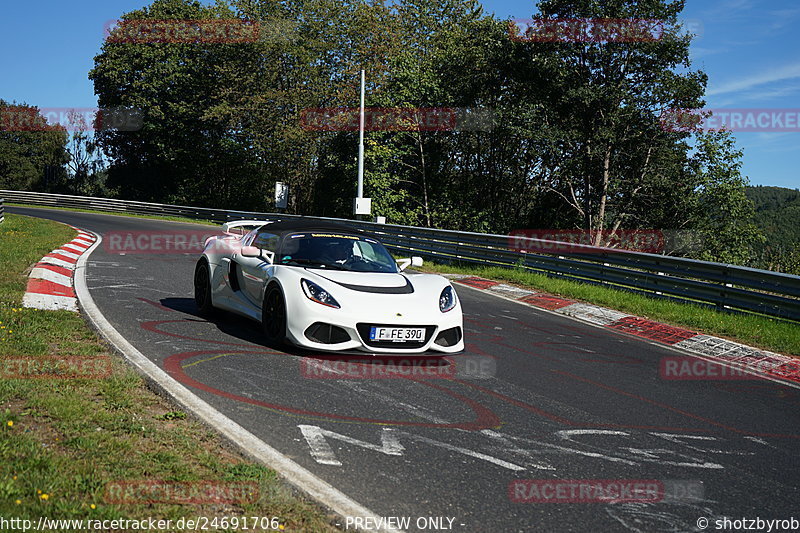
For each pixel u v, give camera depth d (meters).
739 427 5.07
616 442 4.41
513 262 15.05
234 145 43.59
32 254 11.58
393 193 35.31
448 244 17.03
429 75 34.88
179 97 45.66
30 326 6.00
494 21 34.56
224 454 3.54
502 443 4.16
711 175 30.50
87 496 2.85
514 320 9.41
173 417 4.01
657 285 11.74
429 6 43.31
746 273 10.11
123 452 3.37
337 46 38.78
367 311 5.68
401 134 34.84
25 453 3.18
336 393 4.89
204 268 7.64
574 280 13.55
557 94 30.80
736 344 8.77
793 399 6.24
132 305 7.88
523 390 5.53
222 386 4.81
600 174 31.47
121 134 49.53
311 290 5.84
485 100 35.97
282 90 39.84
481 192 38.84
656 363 7.34
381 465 3.62
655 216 31.80
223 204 47.72
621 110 28.97
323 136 37.84
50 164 63.31
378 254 7.01
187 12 49.06
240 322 7.39
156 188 52.12
